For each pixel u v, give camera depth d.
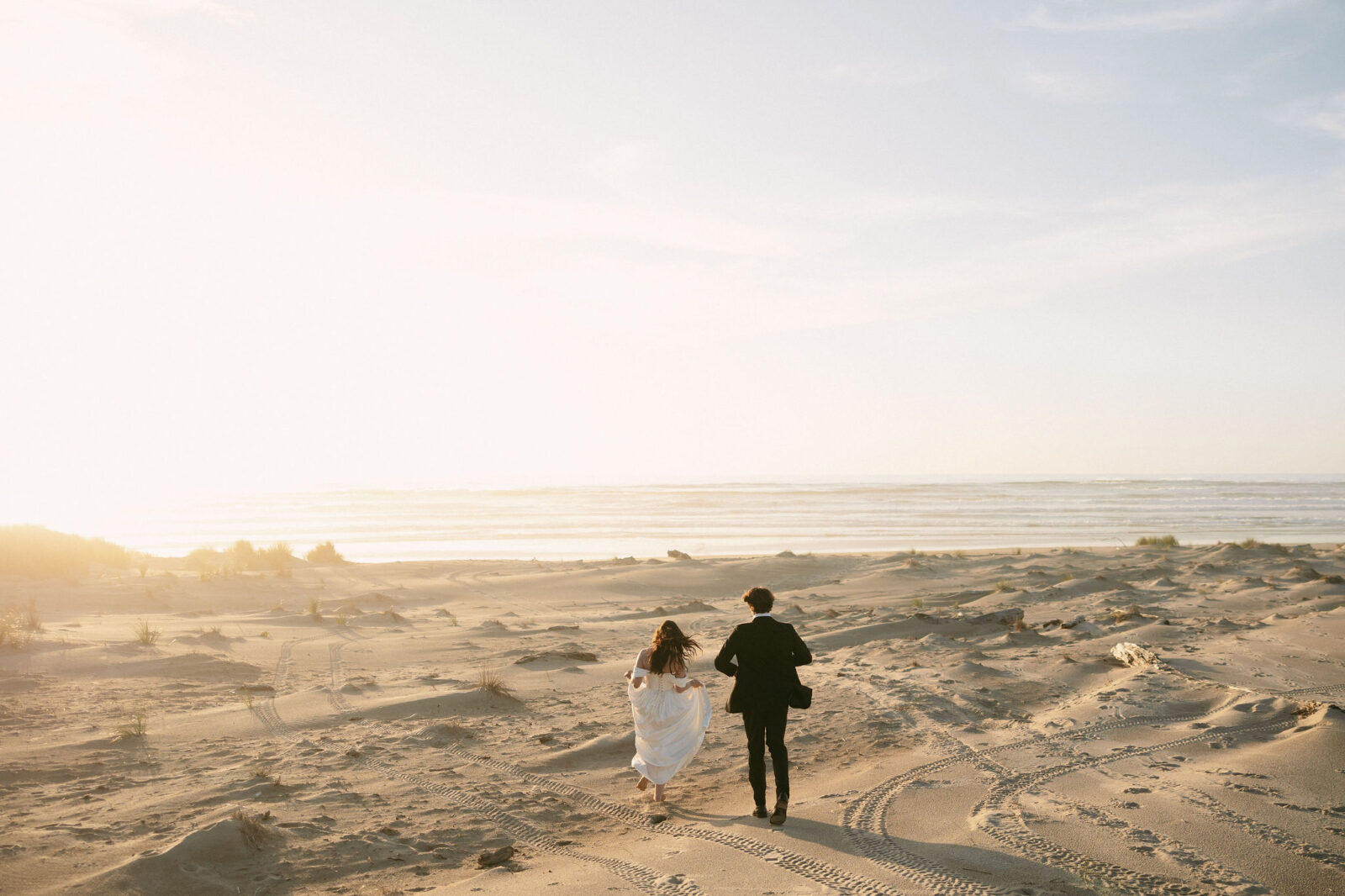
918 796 6.36
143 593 21.86
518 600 23.67
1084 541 44.50
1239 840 5.27
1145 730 8.00
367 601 22.44
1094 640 13.22
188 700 10.49
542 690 11.11
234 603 21.88
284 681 11.93
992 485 141.88
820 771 7.36
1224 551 26.64
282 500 111.12
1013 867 4.91
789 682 6.10
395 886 5.07
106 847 5.50
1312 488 119.44
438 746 8.41
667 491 125.94
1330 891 4.57
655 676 6.73
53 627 15.99
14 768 7.45
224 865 5.32
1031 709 9.18
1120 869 4.86
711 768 7.63
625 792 7.02
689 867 5.12
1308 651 11.43
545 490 137.88
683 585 26.00
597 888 4.83
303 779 7.27
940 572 27.02
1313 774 6.48
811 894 4.60
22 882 4.85
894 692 10.09
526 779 7.35
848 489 124.81
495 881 5.06
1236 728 7.89
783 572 28.27
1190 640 12.71
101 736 8.61
